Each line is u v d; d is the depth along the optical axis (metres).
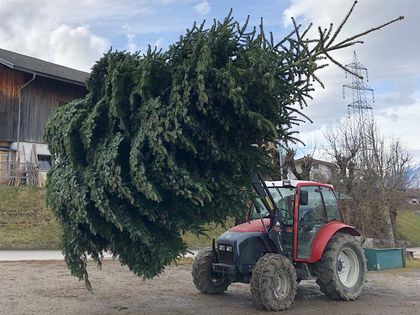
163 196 5.48
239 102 5.30
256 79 5.33
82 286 9.01
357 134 21.09
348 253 8.70
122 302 7.79
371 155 19.62
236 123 5.62
